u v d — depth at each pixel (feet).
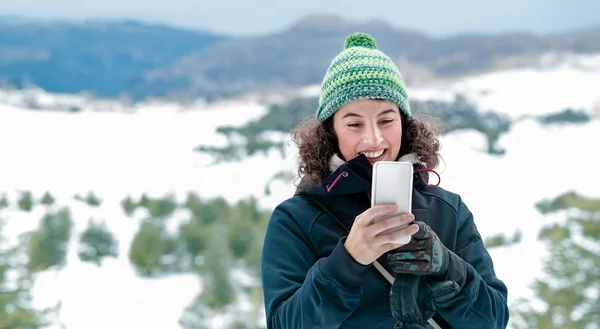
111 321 110.11
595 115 445.78
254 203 195.11
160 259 153.58
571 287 76.79
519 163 262.88
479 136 326.85
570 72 619.26
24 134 341.82
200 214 193.98
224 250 148.36
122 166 295.07
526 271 86.69
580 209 126.21
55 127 363.56
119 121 403.13
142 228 168.35
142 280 140.26
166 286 136.56
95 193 239.30
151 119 410.93
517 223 157.58
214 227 170.30
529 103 473.67
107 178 268.00
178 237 163.73
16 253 103.65
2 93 492.13
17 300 79.87
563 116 440.45
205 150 326.44
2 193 214.48
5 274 88.89
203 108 570.87
